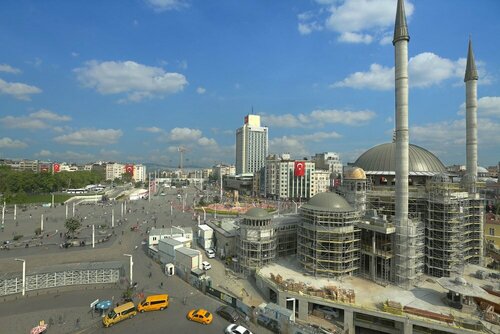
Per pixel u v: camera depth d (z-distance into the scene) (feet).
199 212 597.93
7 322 180.45
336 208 237.66
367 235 246.68
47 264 283.38
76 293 221.87
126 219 520.01
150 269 276.41
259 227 261.65
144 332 172.76
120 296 217.77
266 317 183.83
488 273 238.89
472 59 291.38
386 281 226.58
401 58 231.71
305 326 173.58
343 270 233.14
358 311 183.42
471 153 288.71
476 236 273.33
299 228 258.57
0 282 216.54
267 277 231.50
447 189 239.09
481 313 177.58
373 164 303.68
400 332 178.81
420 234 228.84
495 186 588.50
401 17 233.14
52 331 171.73
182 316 192.13
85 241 366.22
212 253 318.24
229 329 170.60
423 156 295.28
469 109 291.79
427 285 223.92
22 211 596.29
